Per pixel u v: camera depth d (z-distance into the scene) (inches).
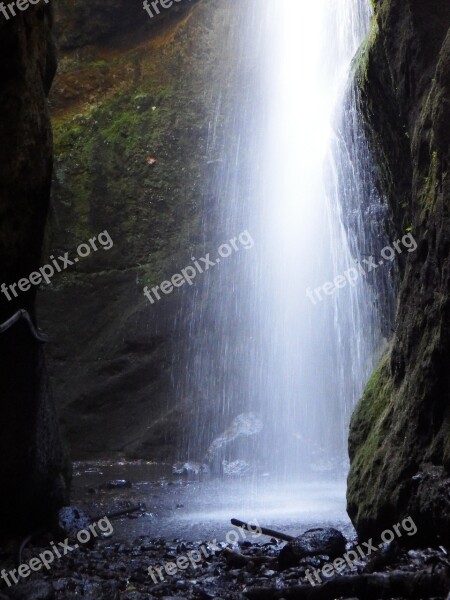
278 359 602.2
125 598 193.9
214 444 557.6
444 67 218.1
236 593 188.2
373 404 254.8
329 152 538.6
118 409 599.8
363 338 565.3
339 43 566.6
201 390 600.4
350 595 177.6
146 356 607.2
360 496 235.1
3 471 258.1
